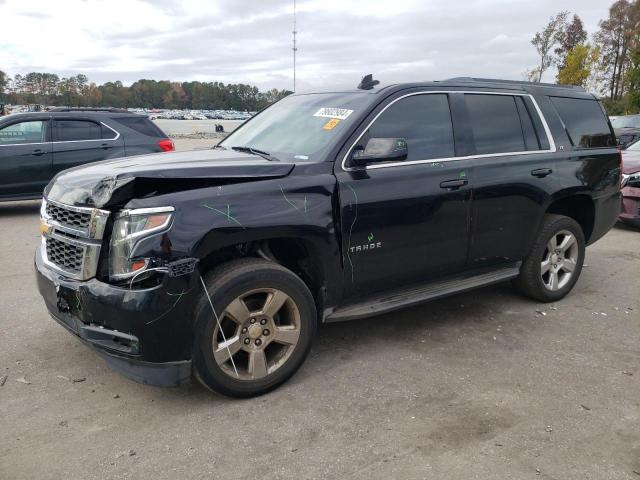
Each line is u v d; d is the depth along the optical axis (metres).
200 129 36.38
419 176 3.95
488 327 4.58
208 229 3.04
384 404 3.34
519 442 2.96
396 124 3.96
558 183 4.83
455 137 4.25
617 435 3.04
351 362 3.91
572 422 3.16
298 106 4.48
